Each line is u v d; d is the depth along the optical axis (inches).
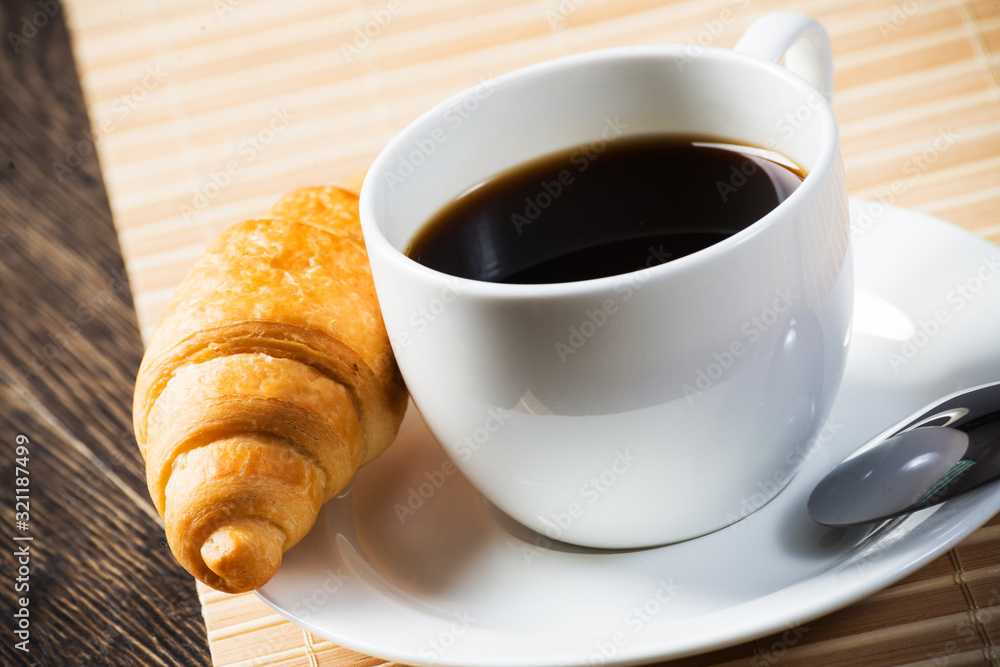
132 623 18.7
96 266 23.4
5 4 29.6
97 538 19.8
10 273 23.4
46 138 26.1
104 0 27.0
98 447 20.9
